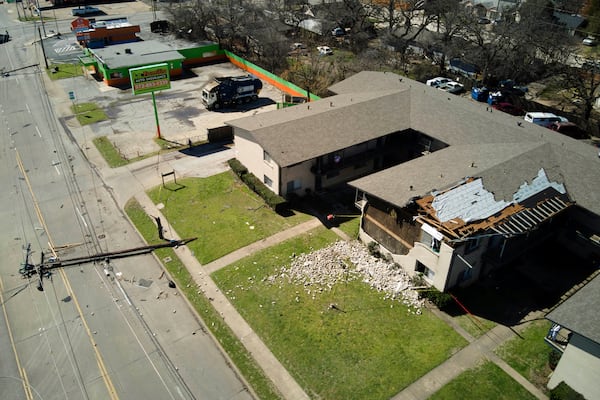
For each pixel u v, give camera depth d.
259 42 69.44
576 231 32.97
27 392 23.80
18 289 30.02
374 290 30.16
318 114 41.28
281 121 40.22
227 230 35.59
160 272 31.72
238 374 24.88
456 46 63.81
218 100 55.28
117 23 75.38
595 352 21.38
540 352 26.03
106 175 42.38
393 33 73.00
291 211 38.03
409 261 30.69
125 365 25.25
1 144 47.19
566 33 67.50
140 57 64.25
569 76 53.19
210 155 45.94
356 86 50.00
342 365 25.22
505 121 40.66
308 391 23.94
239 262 32.44
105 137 48.88
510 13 77.50
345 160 39.75
